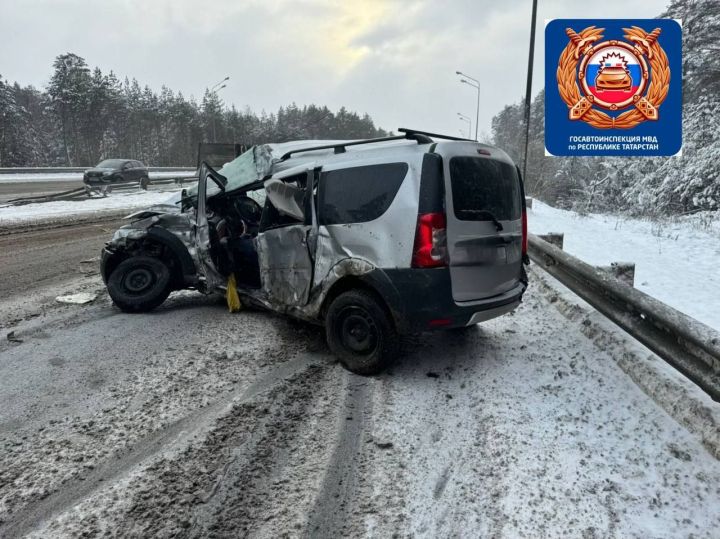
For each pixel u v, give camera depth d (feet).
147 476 9.00
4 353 15.30
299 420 11.03
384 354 12.70
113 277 19.40
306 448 9.92
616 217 72.69
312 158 15.94
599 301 14.83
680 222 57.41
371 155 12.98
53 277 26.48
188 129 299.17
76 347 15.72
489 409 11.14
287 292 15.21
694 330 9.71
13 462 9.53
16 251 34.60
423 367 13.70
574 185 118.83
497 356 14.12
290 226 14.76
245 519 7.92
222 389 12.62
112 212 59.36
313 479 8.93
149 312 19.66
